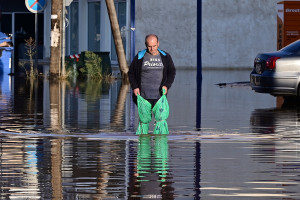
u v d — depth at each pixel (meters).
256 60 33.88
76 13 75.50
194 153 18.67
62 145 20.05
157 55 22.58
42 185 14.64
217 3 66.25
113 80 50.50
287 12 47.19
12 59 56.56
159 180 15.21
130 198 13.59
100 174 15.83
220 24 66.38
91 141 20.88
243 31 66.38
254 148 19.56
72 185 14.65
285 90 32.81
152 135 22.30
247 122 25.75
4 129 23.53
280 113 29.00
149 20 67.00
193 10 66.25
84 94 38.03
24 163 17.12
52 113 28.56
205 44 66.50
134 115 28.03
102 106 31.62
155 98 22.61
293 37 47.25
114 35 48.62
